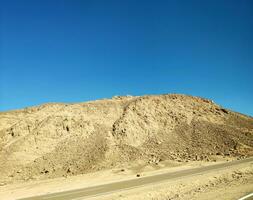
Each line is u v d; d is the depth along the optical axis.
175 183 24.12
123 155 53.59
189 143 62.00
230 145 61.38
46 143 56.97
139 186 24.05
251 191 18.80
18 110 78.62
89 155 52.22
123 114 70.12
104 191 22.28
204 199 16.52
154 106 75.44
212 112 78.88
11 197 24.00
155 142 60.88
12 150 54.34
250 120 80.00
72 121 63.69
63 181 33.91
